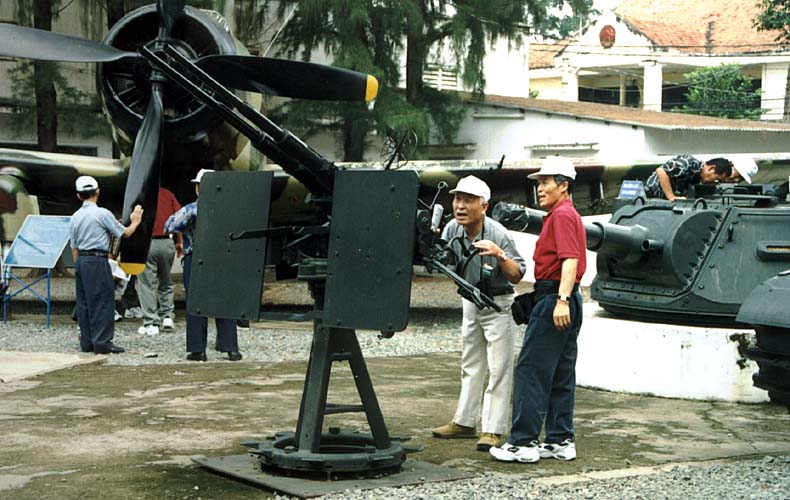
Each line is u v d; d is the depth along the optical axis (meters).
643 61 40.38
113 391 8.70
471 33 21.50
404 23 20.81
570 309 6.29
